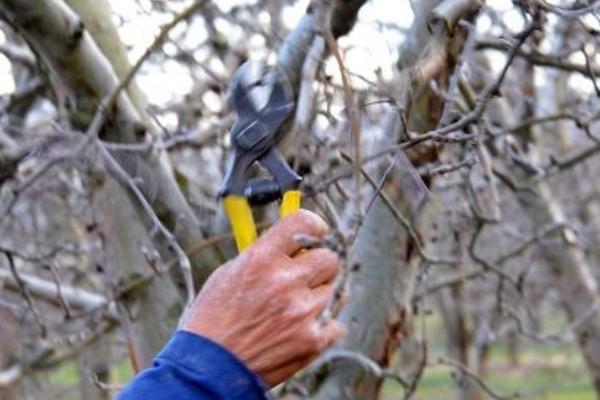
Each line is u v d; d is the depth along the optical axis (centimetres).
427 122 279
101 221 336
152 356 333
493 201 375
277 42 402
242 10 437
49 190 495
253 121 187
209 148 408
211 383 165
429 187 311
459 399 659
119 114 305
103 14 320
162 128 328
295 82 306
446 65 275
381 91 268
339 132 314
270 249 173
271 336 169
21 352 622
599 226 800
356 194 241
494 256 606
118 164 301
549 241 584
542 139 644
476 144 232
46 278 552
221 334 169
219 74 406
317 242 175
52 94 342
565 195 765
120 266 331
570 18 231
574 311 657
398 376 346
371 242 334
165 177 313
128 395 164
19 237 532
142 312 331
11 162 362
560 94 565
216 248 316
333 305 220
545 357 1336
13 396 645
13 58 419
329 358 337
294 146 295
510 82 466
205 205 347
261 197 187
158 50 360
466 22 264
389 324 338
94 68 298
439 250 484
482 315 802
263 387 168
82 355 553
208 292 174
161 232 303
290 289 171
